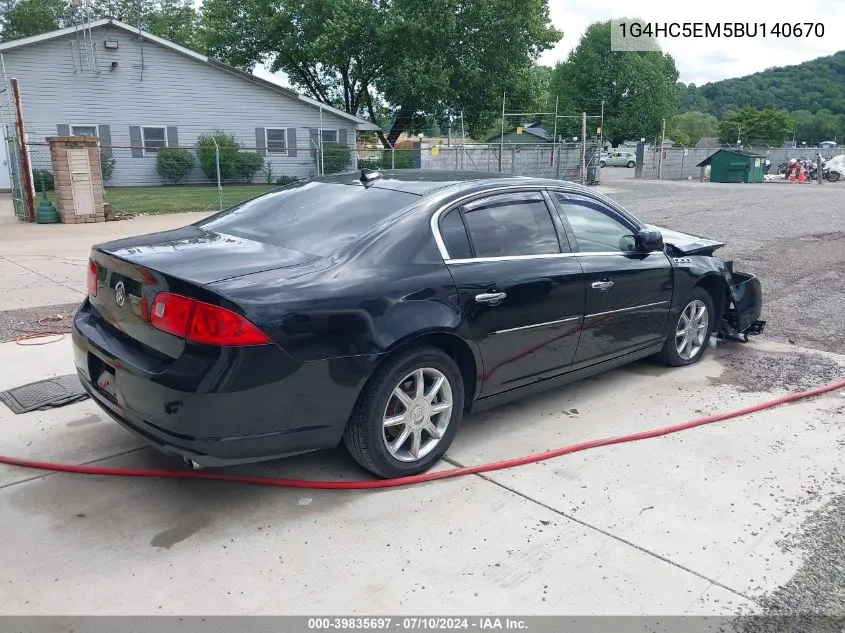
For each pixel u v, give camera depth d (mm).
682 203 20156
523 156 29625
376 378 3277
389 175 4199
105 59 25031
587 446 3926
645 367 5383
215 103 27375
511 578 2764
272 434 3014
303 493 3387
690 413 4461
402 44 29719
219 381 2832
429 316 3375
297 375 3002
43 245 11406
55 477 3502
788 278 8961
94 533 3016
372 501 3324
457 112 31984
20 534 2994
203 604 2576
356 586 2695
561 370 4254
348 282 3191
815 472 3689
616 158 53875
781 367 5402
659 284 4824
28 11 44375
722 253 10766
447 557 2891
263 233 3670
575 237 4297
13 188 16078
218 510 3221
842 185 32625
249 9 32656
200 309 2854
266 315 2906
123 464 3623
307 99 28734
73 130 25047
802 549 2998
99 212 15336
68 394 4500
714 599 2670
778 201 21094
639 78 50875
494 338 3730
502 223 3924
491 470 3648
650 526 3148
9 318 6461
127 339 3229
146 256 3238
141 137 26328
